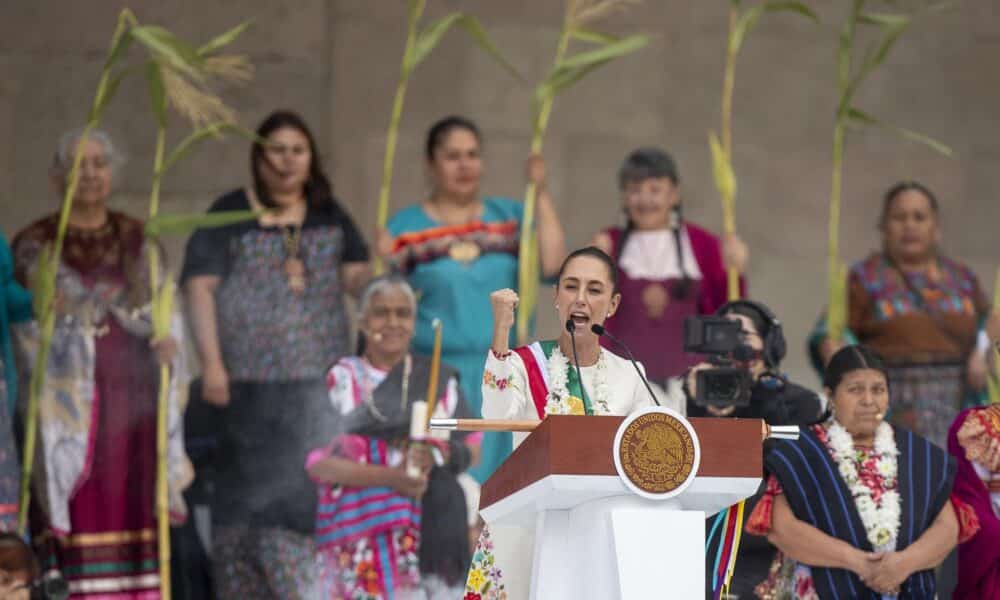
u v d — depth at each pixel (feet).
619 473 46.14
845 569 66.23
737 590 68.80
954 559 82.53
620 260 90.79
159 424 81.20
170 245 99.66
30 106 104.78
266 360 86.99
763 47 115.14
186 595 83.35
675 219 92.02
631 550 45.70
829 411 68.23
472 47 111.75
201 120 106.01
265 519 84.53
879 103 116.37
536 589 49.03
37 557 78.23
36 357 82.53
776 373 70.23
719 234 114.32
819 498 66.85
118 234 85.66
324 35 109.70
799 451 67.51
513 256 92.12
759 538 69.56
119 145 105.29
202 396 86.74
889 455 67.97
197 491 85.40
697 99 114.42
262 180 89.15
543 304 105.40
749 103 114.93
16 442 82.48
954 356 93.86
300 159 88.99
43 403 82.02
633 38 92.99
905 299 94.58
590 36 94.48
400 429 78.84
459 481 80.94
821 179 115.03
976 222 116.16
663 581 45.55
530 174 91.86
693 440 46.50
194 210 106.32
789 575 68.64
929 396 93.25
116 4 106.22
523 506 49.52
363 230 110.01
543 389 56.44
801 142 115.14
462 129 92.22
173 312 85.05
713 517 53.52
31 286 84.53
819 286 114.52
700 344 68.80
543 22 112.98
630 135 113.60
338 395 79.66
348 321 89.86
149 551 82.07
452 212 92.22
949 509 67.56
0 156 104.37
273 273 88.12
